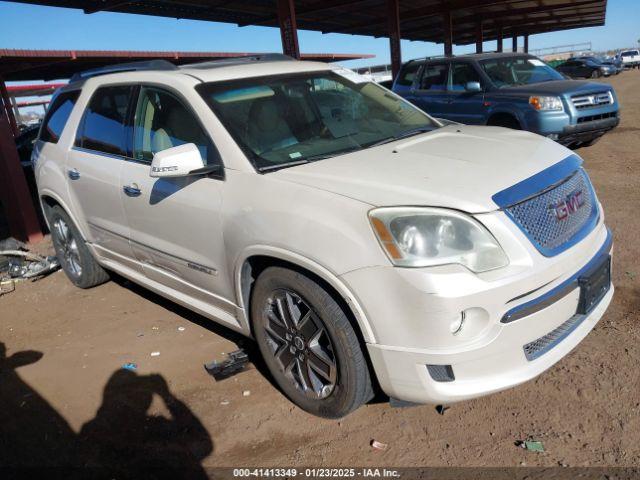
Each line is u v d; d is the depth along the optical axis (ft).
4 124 21.26
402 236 7.78
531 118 26.84
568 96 26.35
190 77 11.48
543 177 8.91
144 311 14.96
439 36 116.98
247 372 11.42
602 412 9.09
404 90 34.55
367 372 8.74
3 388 11.93
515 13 87.30
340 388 8.93
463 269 7.63
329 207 8.45
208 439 9.55
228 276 10.29
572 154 10.30
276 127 10.97
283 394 10.55
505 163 9.27
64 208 15.26
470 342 7.75
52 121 16.34
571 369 10.25
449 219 7.82
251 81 11.73
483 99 29.30
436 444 8.82
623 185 21.94
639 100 56.54
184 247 11.20
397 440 9.00
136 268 13.55
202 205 10.37
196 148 10.08
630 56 156.35
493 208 7.98
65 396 11.32
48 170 15.69
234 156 10.12
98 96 14.16
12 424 10.61
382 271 7.82
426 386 8.02
